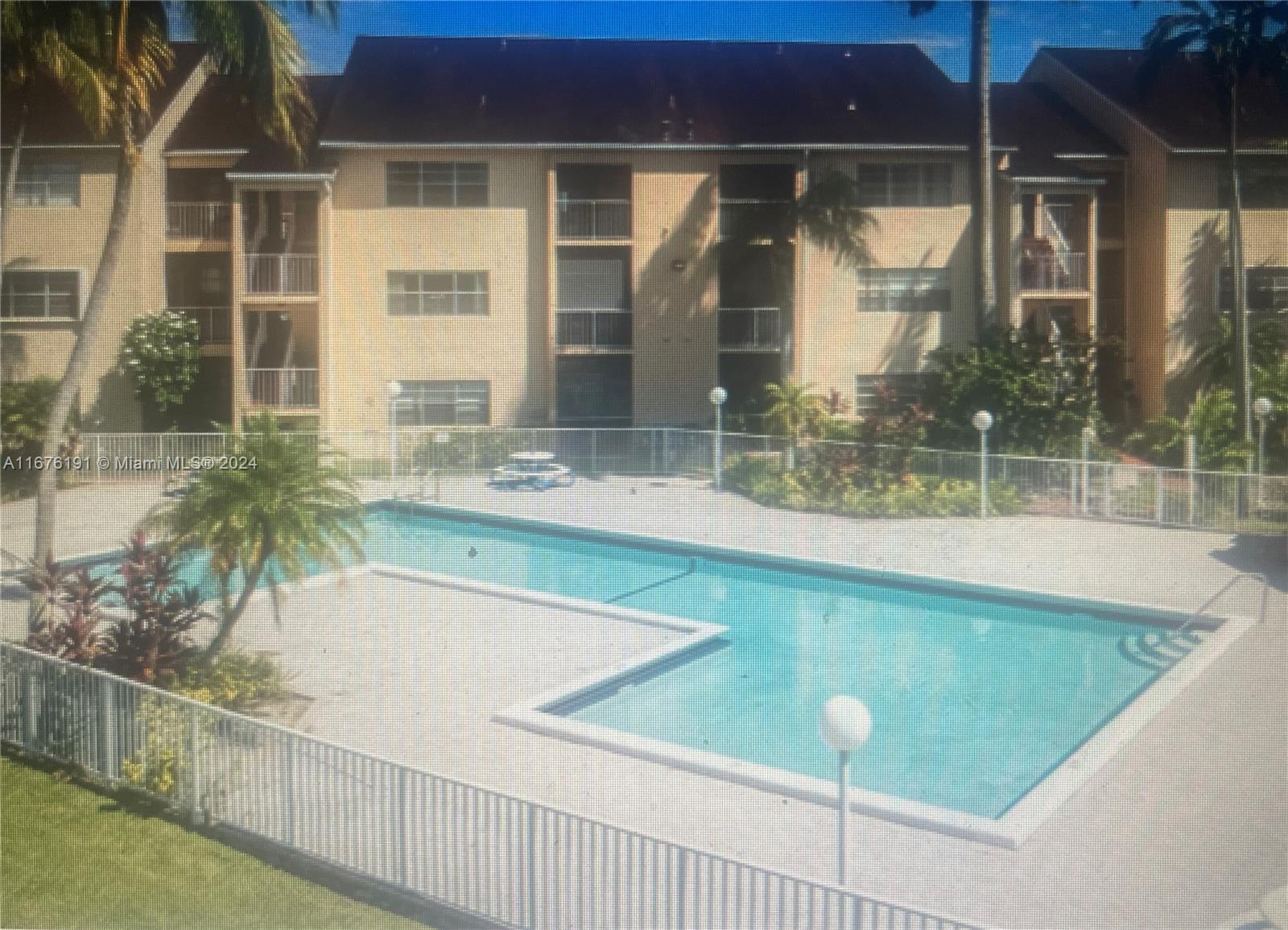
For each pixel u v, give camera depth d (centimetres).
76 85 1678
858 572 2088
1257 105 3566
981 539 2316
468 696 1417
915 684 1591
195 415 3575
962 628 1880
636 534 2394
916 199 3544
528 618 1797
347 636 1681
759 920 865
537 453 3105
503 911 905
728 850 1007
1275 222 3478
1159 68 3067
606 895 880
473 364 3509
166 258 3447
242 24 1753
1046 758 1316
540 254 3497
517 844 996
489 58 3681
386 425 3503
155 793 1128
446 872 920
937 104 3638
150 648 1336
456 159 3456
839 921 754
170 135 3447
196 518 1385
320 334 3384
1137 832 1040
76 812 1109
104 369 3409
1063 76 3850
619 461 3250
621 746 1239
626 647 1638
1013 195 3397
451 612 1822
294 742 1020
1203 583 1948
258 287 3394
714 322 3541
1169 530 2381
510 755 1227
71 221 3400
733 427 3525
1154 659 1691
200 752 1089
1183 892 927
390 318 3488
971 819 1047
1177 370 3469
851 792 1112
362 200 3459
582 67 3669
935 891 934
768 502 2716
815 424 3030
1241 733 1278
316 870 998
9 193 2141
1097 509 2519
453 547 2473
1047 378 2888
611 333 3541
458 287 3503
